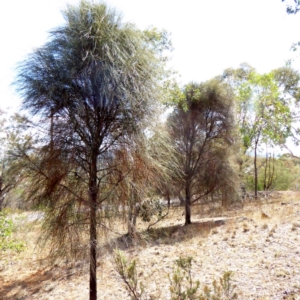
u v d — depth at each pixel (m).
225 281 2.87
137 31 3.07
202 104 10.53
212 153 10.83
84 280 5.27
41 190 2.92
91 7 2.83
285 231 6.25
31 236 4.36
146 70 2.99
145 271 4.86
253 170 19.70
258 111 15.52
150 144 3.12
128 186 3.05
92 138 2.92
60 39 2.82
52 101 2.73
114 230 3.07
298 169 22.44
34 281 5.71
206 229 8.27
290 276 3.96
